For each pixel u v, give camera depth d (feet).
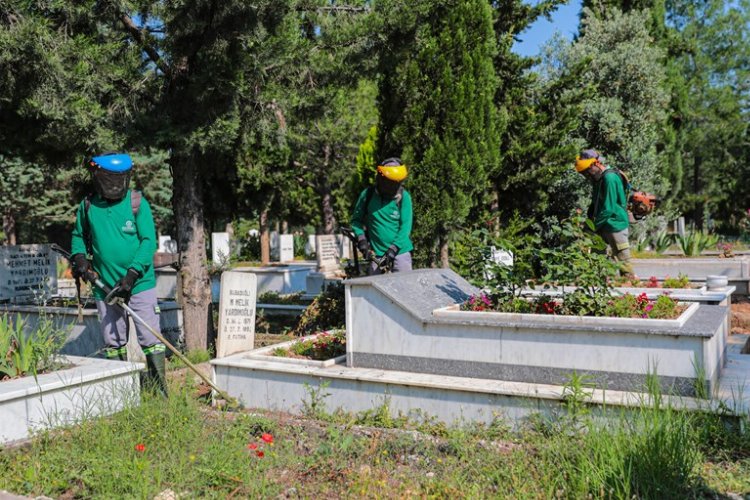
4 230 93.25
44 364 17.19
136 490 12.08
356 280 18.74
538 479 12.37
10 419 14.98
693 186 138.21
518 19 43.04
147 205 20.20
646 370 15.29
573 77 43.88
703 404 14.34
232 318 23.45
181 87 27.63
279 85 27.86
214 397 19.61
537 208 44.09
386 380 17.31
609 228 28.37
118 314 20.03
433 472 13.34
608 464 12.01
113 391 17.02
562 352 16.16
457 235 33.32
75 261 19.53
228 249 66.03
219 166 58.80
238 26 24.73
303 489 12.64
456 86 31.63
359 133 77.20
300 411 18.51
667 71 82.38
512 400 15.80
